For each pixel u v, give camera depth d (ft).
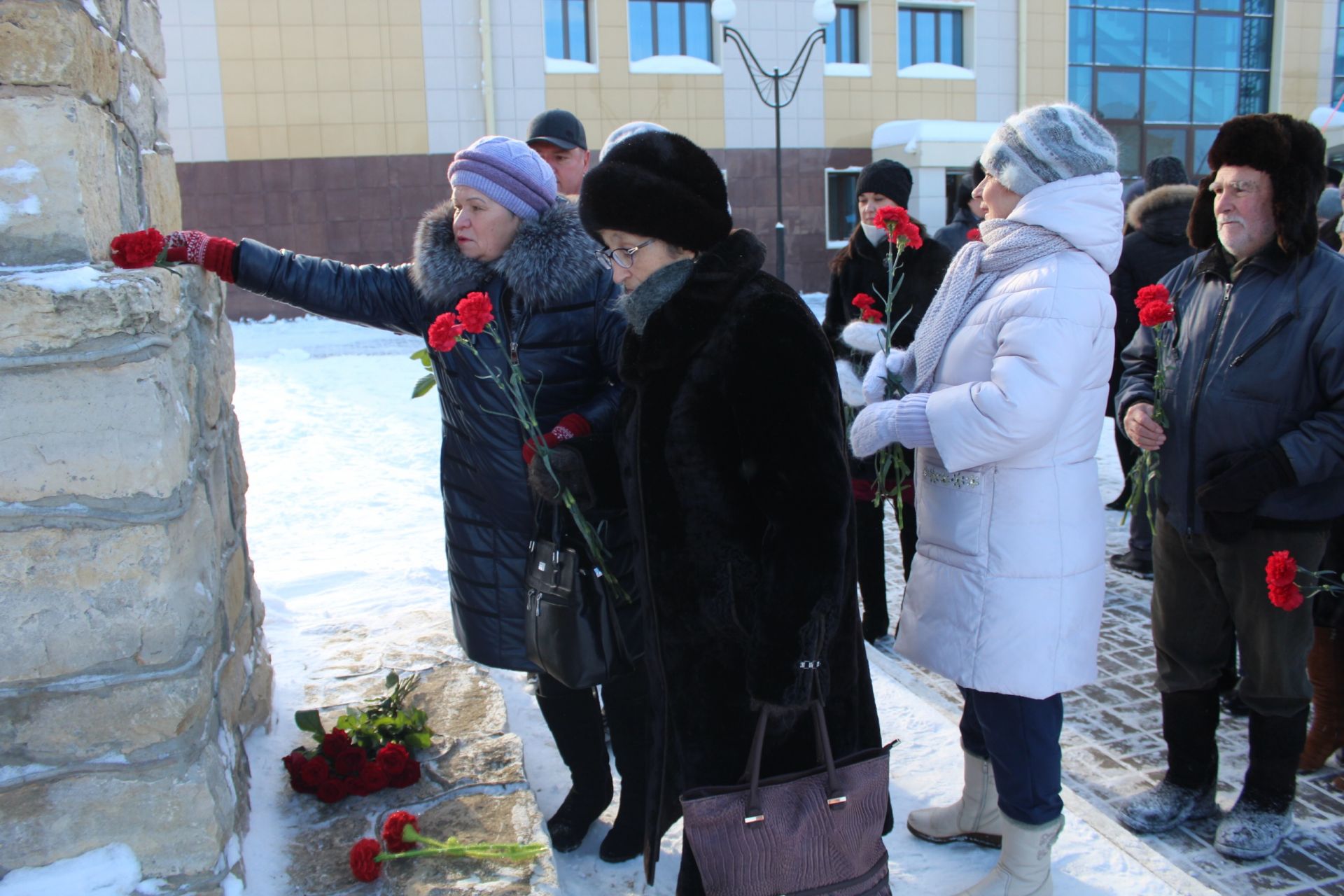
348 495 19.80
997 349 6.93
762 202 59.11
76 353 5.47
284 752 8.46
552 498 7.10
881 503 9.06
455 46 54.03
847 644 6.32
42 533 5.58
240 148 52.80
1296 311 8.48
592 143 56.39
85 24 5.79
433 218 8.16
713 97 57.62
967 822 8.25
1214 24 64.54
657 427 6.01
